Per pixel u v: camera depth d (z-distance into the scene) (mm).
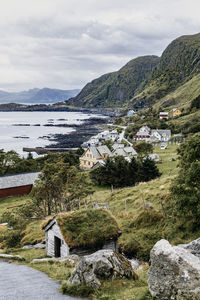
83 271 14367
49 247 26734
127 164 72938
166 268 11414
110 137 196875
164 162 91250
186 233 26641
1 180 76062
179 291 10945
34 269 19156
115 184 70438
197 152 27578
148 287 12469
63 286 13703
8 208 62094
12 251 29203
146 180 70125
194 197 24922
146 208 34500
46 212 49688
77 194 47812
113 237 24922
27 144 183000
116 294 12727
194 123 182625
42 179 49062
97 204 45188
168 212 31438
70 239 23609
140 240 28016
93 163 104875
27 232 37656
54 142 191750
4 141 195125
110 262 14742
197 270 11102
